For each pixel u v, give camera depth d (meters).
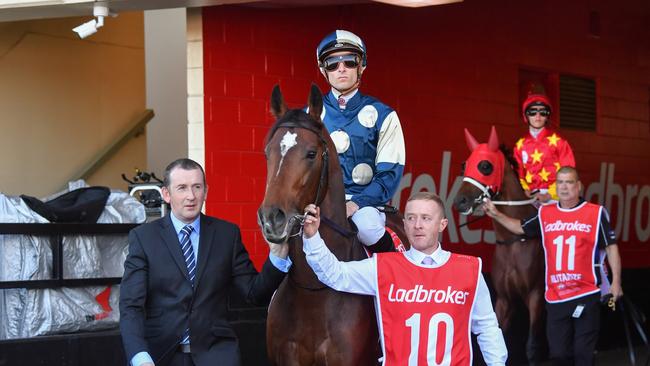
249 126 8.09
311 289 4.55
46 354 6.46
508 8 10.14
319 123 4.45
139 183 7.93
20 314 6.57
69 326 6.65
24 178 8.98
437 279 4.33
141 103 10.11
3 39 8.88
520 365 9.45
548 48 10.52
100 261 6.99
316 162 4.32
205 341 4.55
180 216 4.55
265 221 4.09
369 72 8.92
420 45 9.31
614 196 11.14
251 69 8.12
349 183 5.11
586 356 7.43
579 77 10.90
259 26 8.18
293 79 8.31
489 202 8.05
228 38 8.05
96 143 9.62
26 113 9.02
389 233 5.04
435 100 9.44
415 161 9.25
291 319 4.64
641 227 11.44
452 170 9.56
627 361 9.72
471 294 4.32
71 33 9.45
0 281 6.42
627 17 11.38
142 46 10.16
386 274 4.37
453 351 4.29
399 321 4.33
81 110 9.50
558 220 7.57
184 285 4.54
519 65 10.23
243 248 4.79
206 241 4.63
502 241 8.32
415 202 4.37
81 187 7.27
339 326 4.55
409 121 9.20
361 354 4.59
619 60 11.27
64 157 9.31
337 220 4.63
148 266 4.54
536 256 8.16
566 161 8.73
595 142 10.95
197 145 7.91
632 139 11.37
